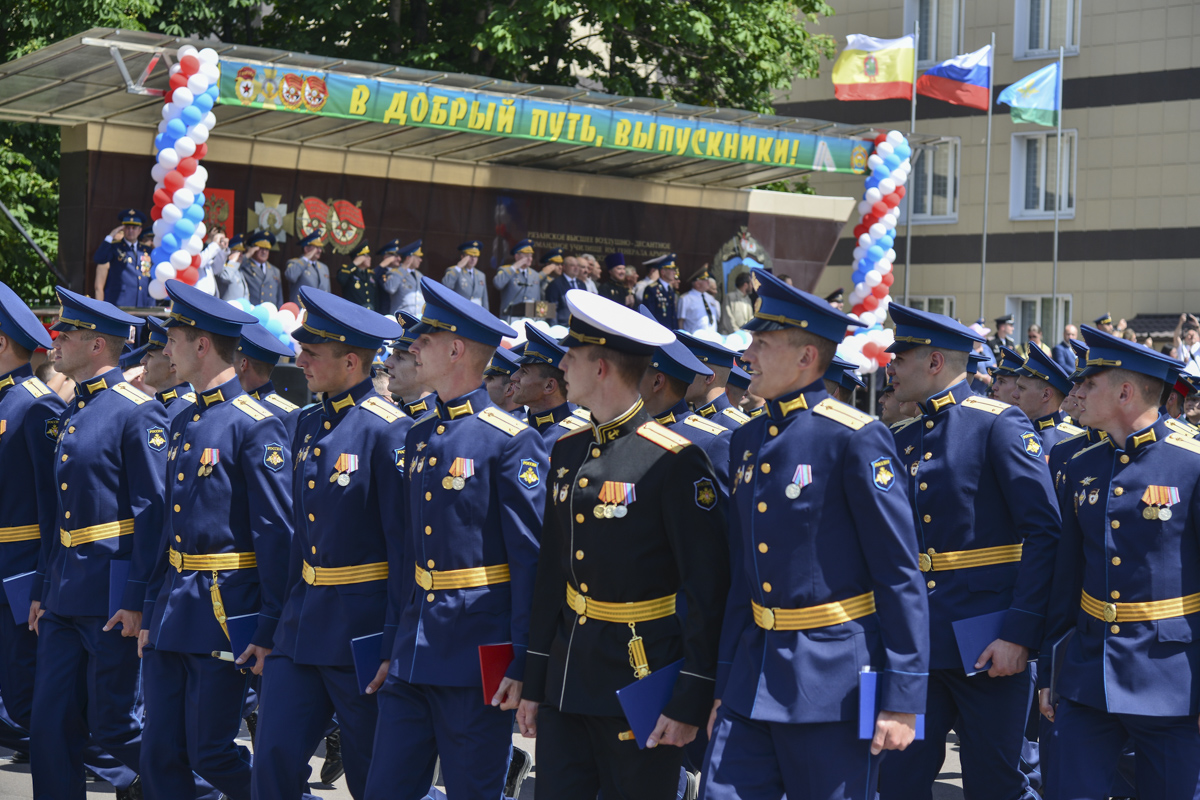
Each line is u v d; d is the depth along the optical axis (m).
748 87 24.83
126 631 5.54
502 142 18.92
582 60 24.08
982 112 28.72
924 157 29.75
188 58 13.03
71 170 17.20
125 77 13.28
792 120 17.62
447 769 4.56
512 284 19.38
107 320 5.89
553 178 21.05
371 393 5.13
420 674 4.52
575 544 4.05
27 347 6.35
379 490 4.90
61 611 5.67
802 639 3.80
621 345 4.04
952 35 29.12
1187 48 26.30
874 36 29.73
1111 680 4.50
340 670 4.90
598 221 21.56
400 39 22.33
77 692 5.83
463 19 22.33
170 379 6.72
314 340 5.05
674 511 3.93
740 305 22.48
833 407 3.92
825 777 3.76
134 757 5.79
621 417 4.06
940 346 5.18
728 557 3.98
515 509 4.49
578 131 16.17
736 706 3.87
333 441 5.00
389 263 18.34
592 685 3.99
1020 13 28.12
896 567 3.74
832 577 3.81
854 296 18.48
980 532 5.06
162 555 5.44
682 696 3.87
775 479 3.89
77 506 5.74
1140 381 4.62
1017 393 7.31
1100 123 27.41
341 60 14.13
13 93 15.60
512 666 4.33
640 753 3.96
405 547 4.73
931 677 5.07
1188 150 26.34
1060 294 27.98
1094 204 27.52
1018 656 4.82
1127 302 27.14
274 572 5.16
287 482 5.23
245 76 13.51
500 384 6.96
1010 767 5.04
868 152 18.50
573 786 4.10
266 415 5.32
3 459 6.17
